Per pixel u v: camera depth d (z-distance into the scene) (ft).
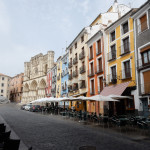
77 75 103.24
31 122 53.83
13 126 44.34
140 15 56.44
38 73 216.95
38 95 206.08
